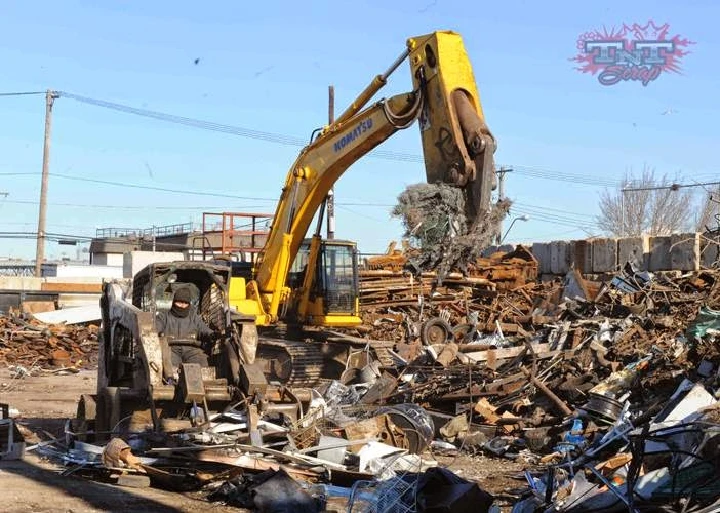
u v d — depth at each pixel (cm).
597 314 1731
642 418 998
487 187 1162
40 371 2508
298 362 1748
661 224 5084
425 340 2198
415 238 1212
